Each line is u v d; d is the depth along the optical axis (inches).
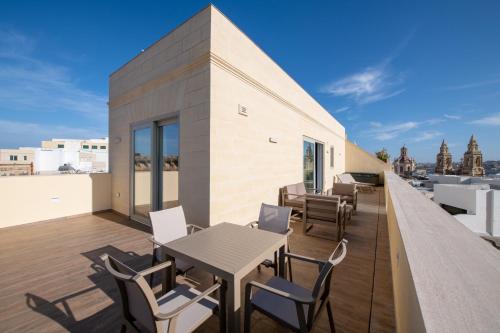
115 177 233.0
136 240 151.3
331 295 90.2
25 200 184.7
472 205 382.6
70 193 211.0
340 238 159.0
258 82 182.5
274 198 208.4
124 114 216.8
